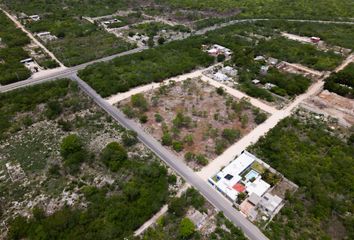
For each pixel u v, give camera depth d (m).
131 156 73.19
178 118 83.94
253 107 93.38
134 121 87.06
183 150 75.31
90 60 126.56
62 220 55.50
